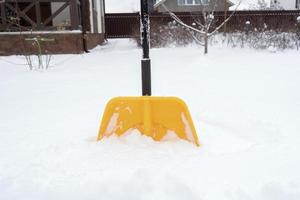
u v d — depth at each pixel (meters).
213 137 2.08
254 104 2.97
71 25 8.99
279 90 3.63
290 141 1.98
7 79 4.85
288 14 12.23
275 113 2.64
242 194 1.39
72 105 3.09
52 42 8.88
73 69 5.97
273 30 10.55
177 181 1.48
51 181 1.53
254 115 2.58
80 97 3.46
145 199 1.38
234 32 10.76
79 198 1.40
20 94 3.71
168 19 12.23
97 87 4.05
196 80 4.39
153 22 11.09
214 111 2.72
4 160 1.79
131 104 1.98
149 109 1.96
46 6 10.77
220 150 1.88
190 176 1.54
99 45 13.46
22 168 1.68
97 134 2.18
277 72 5.05
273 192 1.40
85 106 3.03
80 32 8.95
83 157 1.78
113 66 6.32
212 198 1.37
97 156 1.79
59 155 1.82
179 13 12.16
